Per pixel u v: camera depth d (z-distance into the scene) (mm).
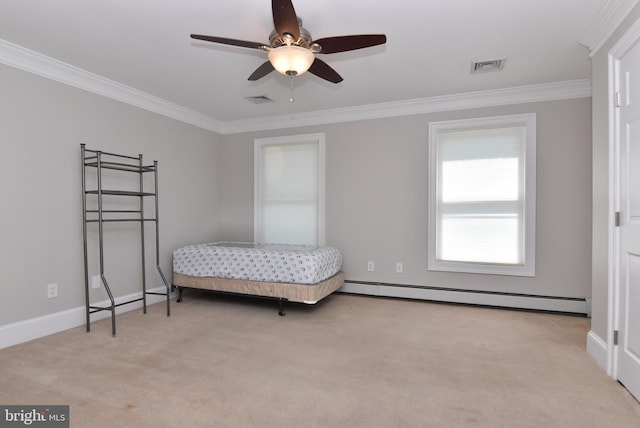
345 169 4367
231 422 1690
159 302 3965
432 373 2197
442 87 3566
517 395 1933
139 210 3719
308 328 3059
